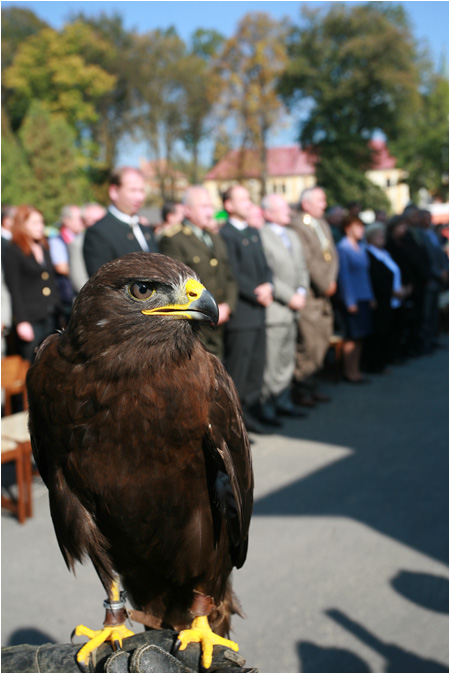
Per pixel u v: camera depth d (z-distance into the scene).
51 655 1.71
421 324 10.73
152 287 1.59
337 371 8.59
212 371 1.81
